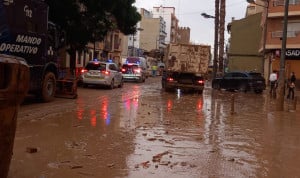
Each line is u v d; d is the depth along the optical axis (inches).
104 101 823.7
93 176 292.8
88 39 1218.0
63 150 366.9
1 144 239.3
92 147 384.2
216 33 1930.4
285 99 1189.7
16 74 243.0
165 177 297.0
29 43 663.1
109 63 1205.7
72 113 611.5
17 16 626.5
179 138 449.7
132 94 1045.8
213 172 316.8
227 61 2785.4
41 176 288.0
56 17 1105.4
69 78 852.6
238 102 989.8
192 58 1206.9
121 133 462.0
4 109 237.8
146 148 389.7
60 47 799.7
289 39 1835.6
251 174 316.8
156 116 628.4
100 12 1207.6
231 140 455.5
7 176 276.1
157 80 2094.0
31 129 462.3
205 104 885.8
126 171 308.2
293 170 335.3
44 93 736.3
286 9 894.4
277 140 470.6
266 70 2144.4
